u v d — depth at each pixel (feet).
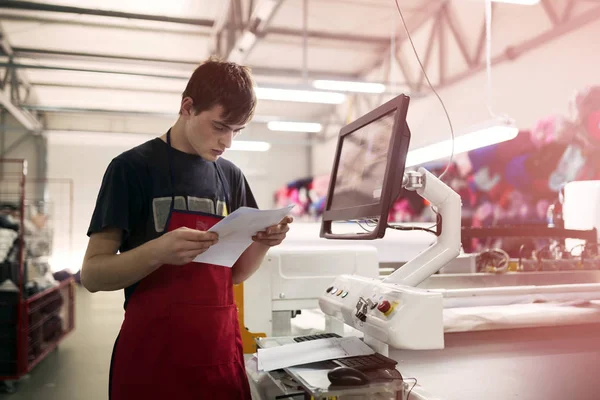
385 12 19.44
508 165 14.52
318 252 5.57
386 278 3.80
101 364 12.50
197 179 3.62
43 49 22.70
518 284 4.57
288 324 5.52
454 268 5.23
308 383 2.95
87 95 29.22
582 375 3.46
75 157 33.22
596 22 12.34
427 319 3.04
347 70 26.48
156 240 2.95
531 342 3.83
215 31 20.48
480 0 16.87
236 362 3.63
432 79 20.25
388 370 3.17
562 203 6.46
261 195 35.81
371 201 3.64
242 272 4.00
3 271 10.58
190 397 3.30
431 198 3.77
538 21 14.37
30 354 11.55
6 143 31.12
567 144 12.45
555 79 13.69
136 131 33.50
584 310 4.02
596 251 5.34
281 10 19.03
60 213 32.78
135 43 22.04
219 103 3.17
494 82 16.35
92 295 24.66
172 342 3.30
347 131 4.57
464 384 3.28
